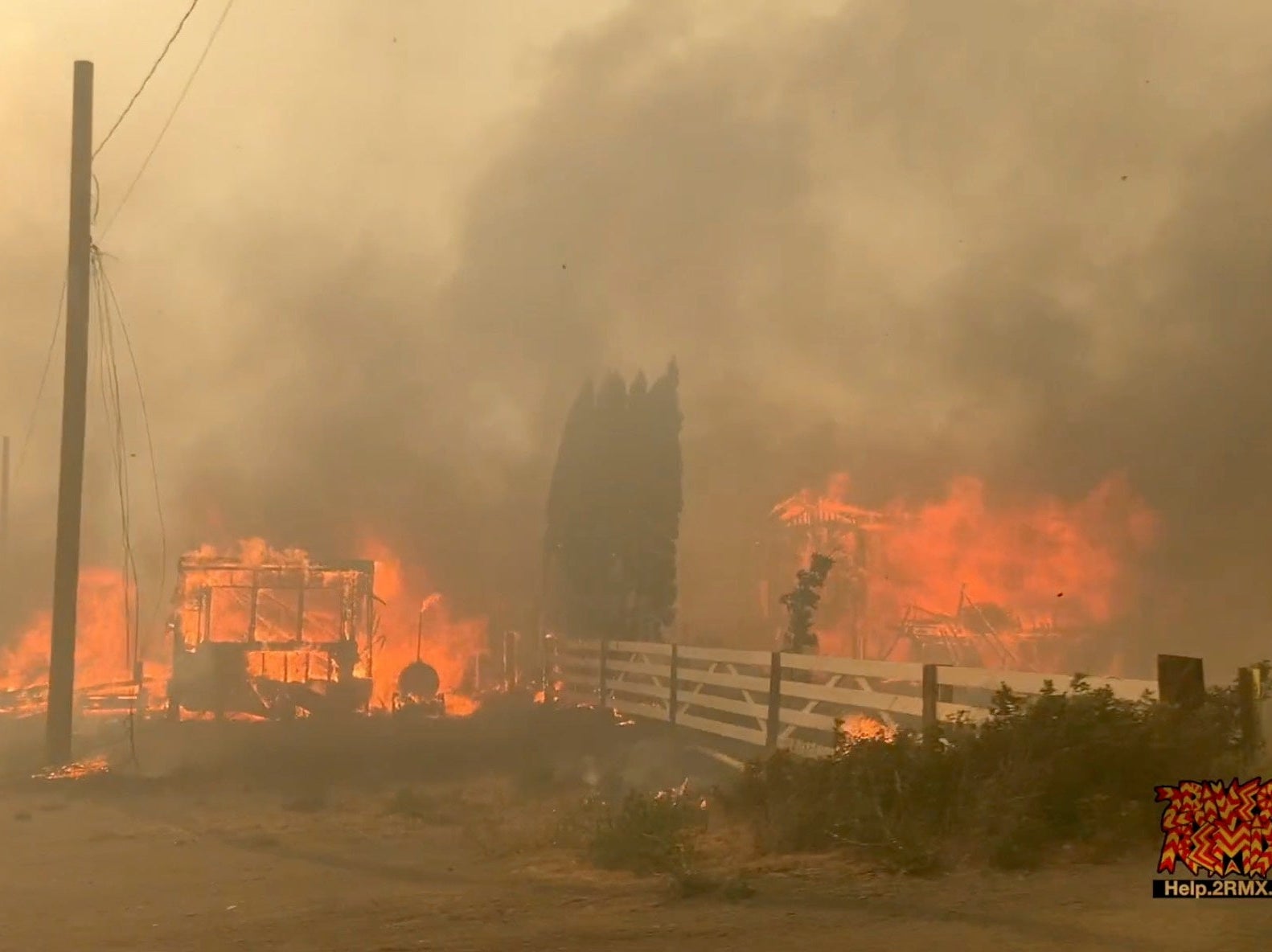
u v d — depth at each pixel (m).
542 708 24.52
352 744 20.45
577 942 6.79
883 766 9.20
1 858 11.59
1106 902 6.72
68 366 19.33
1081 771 8.23
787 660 15.62
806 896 7.44
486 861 10.21
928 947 6.18
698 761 17.00
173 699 25.00
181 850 11.67
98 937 7.75
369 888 9.20
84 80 19.75
